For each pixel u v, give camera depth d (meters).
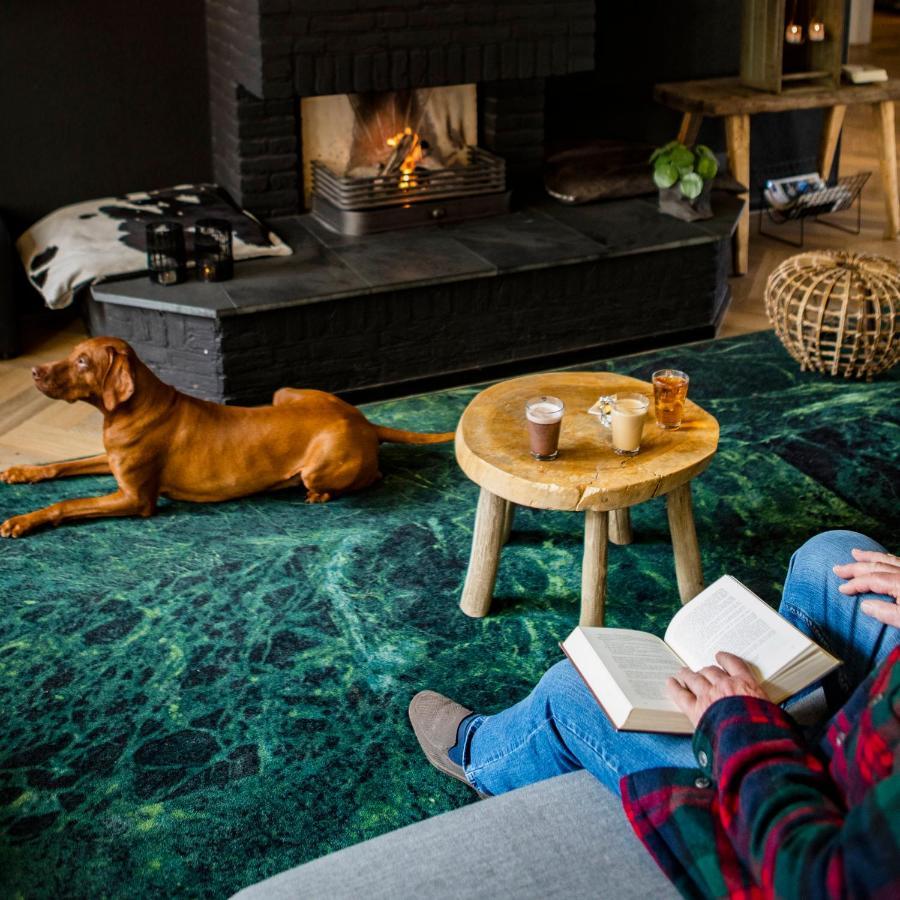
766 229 5.12
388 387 3.55
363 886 1.28
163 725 2.13
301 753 2.06
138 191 4.23
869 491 2.95
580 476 2.20
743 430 3.28
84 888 1.78
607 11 4.54
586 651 1.54
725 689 1.33
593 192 4.10
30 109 3.96
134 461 2.76
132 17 3.96
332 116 4.02
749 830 1.15
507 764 1.65
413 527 2.81
